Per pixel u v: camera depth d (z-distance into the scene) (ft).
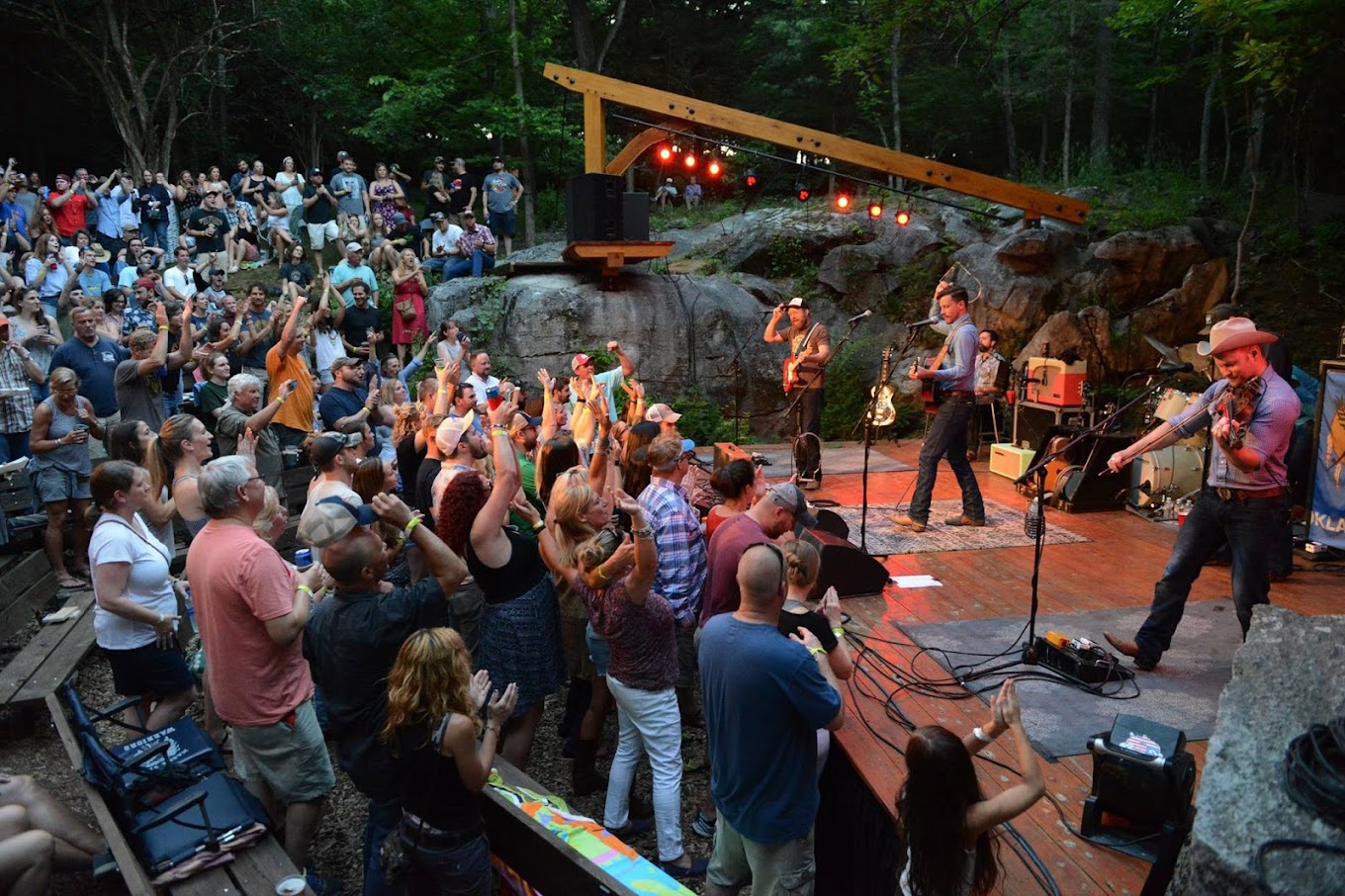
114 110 73.77
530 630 14.16
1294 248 49.14
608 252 42.57
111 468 14.05
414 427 21.34
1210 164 71.00
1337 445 20.79
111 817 11.68
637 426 20.16
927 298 48.01
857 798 13.98
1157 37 70.85
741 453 23.22
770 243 50.16
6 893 11.32
